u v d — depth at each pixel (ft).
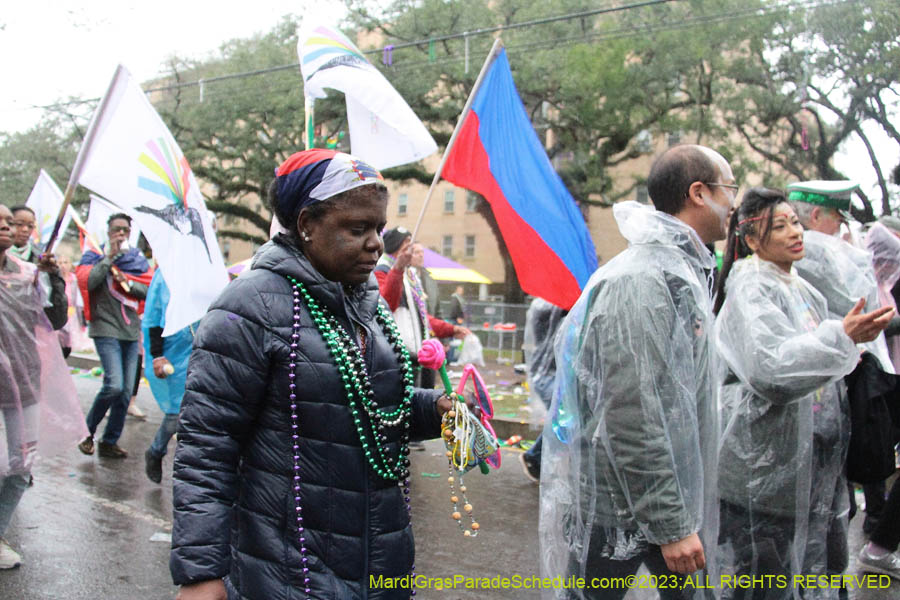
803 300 9.77
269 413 6.60
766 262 9.67
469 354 29.68
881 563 13.51
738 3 65.10
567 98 73.36
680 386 7.65
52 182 29.01
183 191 15.15
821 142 63.21
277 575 6.51
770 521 9.25
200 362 6.50
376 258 6.76
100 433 25.45
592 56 69.15
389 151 14.26
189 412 6.45
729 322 9.36
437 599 12.73
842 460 10.37
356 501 6.70
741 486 9.27
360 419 6.73
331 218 6.54
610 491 7.89
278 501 6.54
